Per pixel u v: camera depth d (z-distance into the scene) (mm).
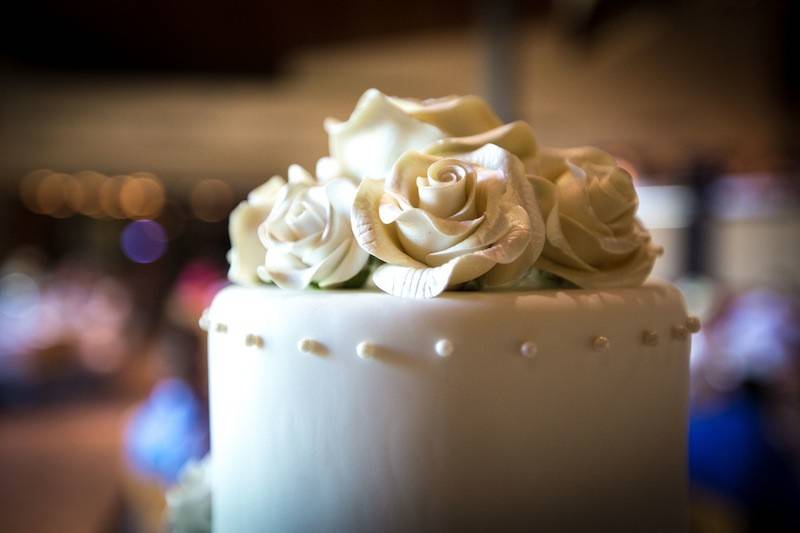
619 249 761
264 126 7344
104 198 9648
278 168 8398
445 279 639
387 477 668
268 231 779
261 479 735
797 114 5695
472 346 653
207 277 3256
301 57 5660
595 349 688
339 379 679
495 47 3262
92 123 7309
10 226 9688
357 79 6176
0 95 6645
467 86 6352
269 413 722
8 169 8312
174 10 3840
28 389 5051
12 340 5160
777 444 2238
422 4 3922
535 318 667
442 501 659
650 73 5992
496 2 3254
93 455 3883
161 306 9062
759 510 2080
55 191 9305
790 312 3857
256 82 6090
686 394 790
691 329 774
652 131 6516
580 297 702
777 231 5441
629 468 722
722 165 5898
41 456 3865
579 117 6660
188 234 10445
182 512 974
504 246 652
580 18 4508
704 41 5484
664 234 6023
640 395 728
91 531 2691
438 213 670
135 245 10594
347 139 808
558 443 678
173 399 2086
